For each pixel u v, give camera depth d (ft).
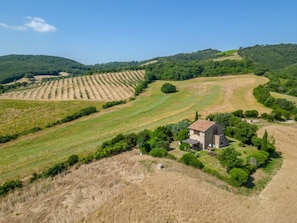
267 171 153.48
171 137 207.82
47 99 398.42
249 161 153.48
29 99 396.37
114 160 164.14
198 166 146.61
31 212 115.24
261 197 125.80
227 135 210.18
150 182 130.21
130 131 240.53
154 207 113.19
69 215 110.93
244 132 196.44
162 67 593.42
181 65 588.50
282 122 263.29
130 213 110.63
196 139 188.14
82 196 124.47
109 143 186.70
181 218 107.96
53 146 214.48
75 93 449.48
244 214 112.27
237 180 132.46
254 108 305.32
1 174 164.55
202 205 115.03
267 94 330.34
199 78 535.60
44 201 123.85
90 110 322.96
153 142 180.14
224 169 148.87
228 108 309.01
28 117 306.14
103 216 109.50
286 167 161.48
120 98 409.90
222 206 115.65
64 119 294.25
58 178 148.56
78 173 151.02
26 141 235.40
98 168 153.89
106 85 516.32
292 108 291.99
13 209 120.16
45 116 310.65
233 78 500.33
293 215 114.21
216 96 371.35
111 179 137.18
